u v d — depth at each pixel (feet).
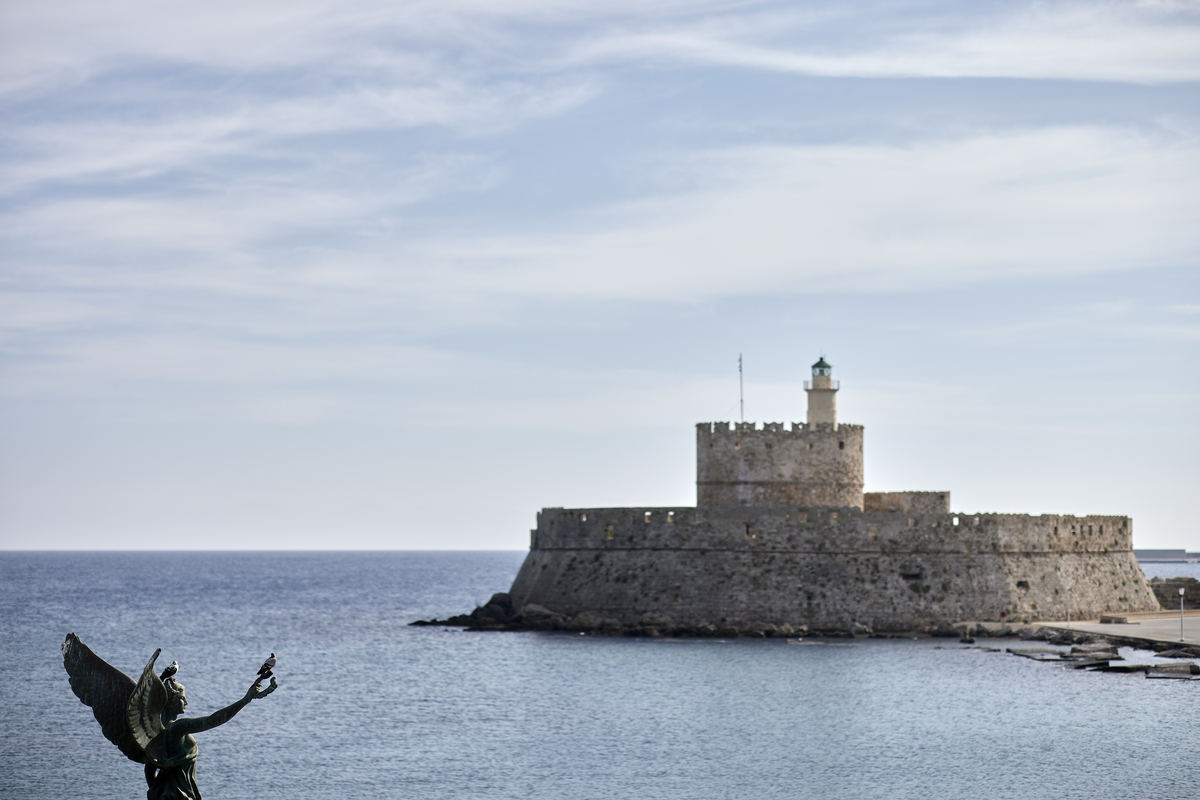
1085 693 323.57
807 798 224.94
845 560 446.60
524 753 262.06
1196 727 280.72
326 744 272.92
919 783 234.38
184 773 112.47
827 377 483.51
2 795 229.45
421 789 232.53
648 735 279.49
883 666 370.73
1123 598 483.51
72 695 346.54
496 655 410.93
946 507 479.82
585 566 474.90
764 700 319.47
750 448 463.42
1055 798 222.69
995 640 424.87
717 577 449.48
